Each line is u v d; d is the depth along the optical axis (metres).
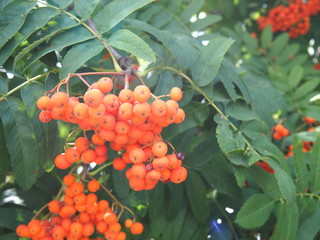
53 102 0.17
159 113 0.17
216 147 0.27
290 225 0.22
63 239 0.23
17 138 0.20
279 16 0.46
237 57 0.40
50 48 0.20
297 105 0.36
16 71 0.22
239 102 0.24
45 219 0.23
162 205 0.27
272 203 0.22
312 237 0.23
